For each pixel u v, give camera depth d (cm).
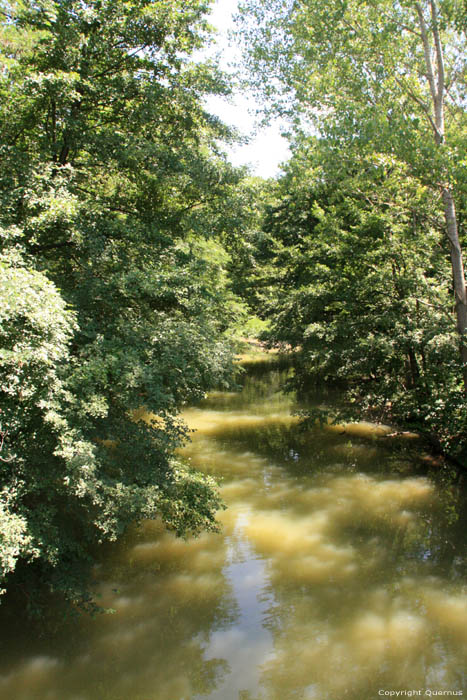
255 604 724
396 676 577
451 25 1122
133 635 658
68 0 905
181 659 614
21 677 581
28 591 698
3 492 555
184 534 920
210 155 1123
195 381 788
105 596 745
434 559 846
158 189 1034
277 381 2692
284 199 2381
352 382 1831
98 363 659
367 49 1222
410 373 1502
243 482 1205
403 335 1262
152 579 792
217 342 899
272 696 545
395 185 1111
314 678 573
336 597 738
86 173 988
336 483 1193
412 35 1260
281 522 988
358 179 1121
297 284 2136
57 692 559
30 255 746
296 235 2488
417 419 1466
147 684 571
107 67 999
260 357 3778
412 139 998
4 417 545
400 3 1105
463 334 1159
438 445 1351
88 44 909
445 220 1260
